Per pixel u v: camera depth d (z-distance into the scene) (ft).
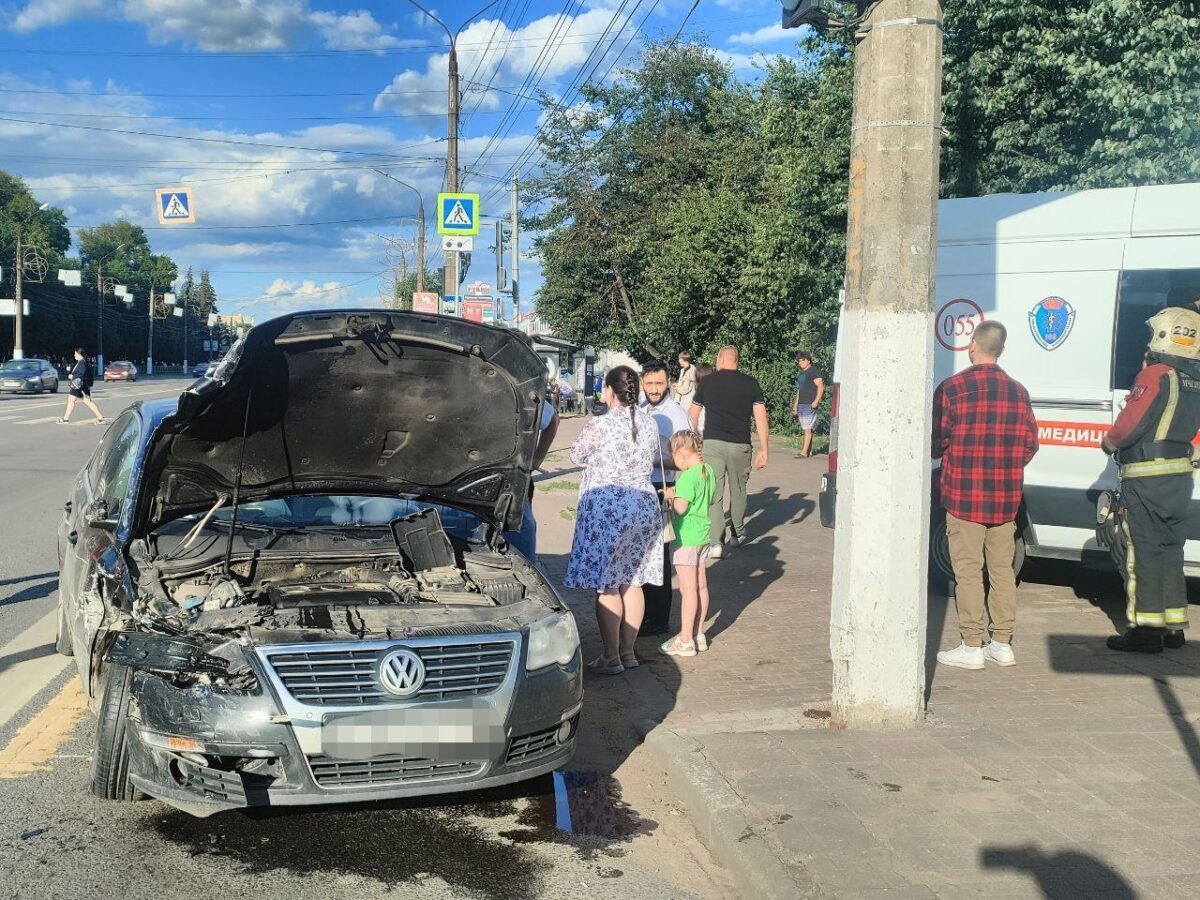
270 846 13.26
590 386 116.16
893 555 16.14
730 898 12.21
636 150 105.70
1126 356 23.90
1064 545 25.11
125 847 13.08
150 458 16.05
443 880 12.48
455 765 13.21
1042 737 15.98
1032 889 11.40
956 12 42.75
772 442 75.00
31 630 23.18
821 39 55.83
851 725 16.55
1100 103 36.91
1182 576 20.33
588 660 21.61
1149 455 19.95
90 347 324.60
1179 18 34.27
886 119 15.62
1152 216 23.62
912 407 15.94
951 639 22.22
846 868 11.93
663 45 107.24
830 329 64.28
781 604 25.99
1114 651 20.79
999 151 44.09
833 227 58.08
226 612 13.96
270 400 16.40
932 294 15.97
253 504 18.57
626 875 12.74
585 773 15.96
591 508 20.15
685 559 21.40
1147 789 14.02
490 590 15.87
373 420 17.46
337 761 12.65
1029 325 25.22
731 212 82.69
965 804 13.58
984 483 19.42
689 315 86.07
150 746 12.76
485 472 18.40
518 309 111.04
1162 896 11.21
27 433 75.97
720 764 15.10
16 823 13.66
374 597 15.44
